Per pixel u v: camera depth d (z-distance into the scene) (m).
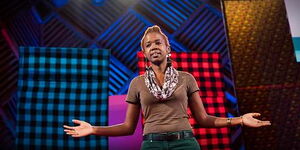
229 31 3.41
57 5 3.45
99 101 2.54
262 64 3.29
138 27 3.44
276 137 3.10
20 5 3.41
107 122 2.50
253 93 3.21
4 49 3.24
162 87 1.43
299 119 3.15
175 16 3.51
